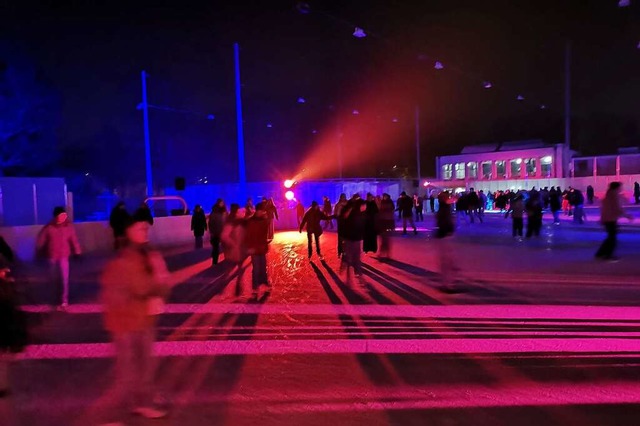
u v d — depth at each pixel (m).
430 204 38.84
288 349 6.64
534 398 5.00
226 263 14.38
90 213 38.72
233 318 8.27
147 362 4.68
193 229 18.38
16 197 18.72
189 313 8.60
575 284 10.39
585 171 43.28
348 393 5.18
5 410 4.37
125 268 4.55
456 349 6.57
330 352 6.50
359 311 8.62
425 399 5.00
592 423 4.45
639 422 4.46
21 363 6.11
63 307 9.02
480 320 7.96
